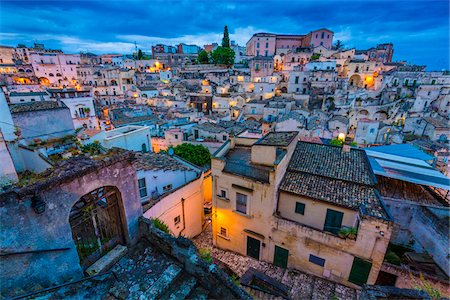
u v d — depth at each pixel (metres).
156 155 22.36
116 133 24.94
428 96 56.53
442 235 13.79
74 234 7.88
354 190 15.07
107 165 7.69
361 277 14.07
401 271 13.53
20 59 94.50
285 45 97.12
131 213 8.82
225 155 19.19
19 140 16.86
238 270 16.73
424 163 20.62
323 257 14.97
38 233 6.31
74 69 83.81
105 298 7.04
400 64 75.44
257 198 16.09
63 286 6.47
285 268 16.67
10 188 5.98
